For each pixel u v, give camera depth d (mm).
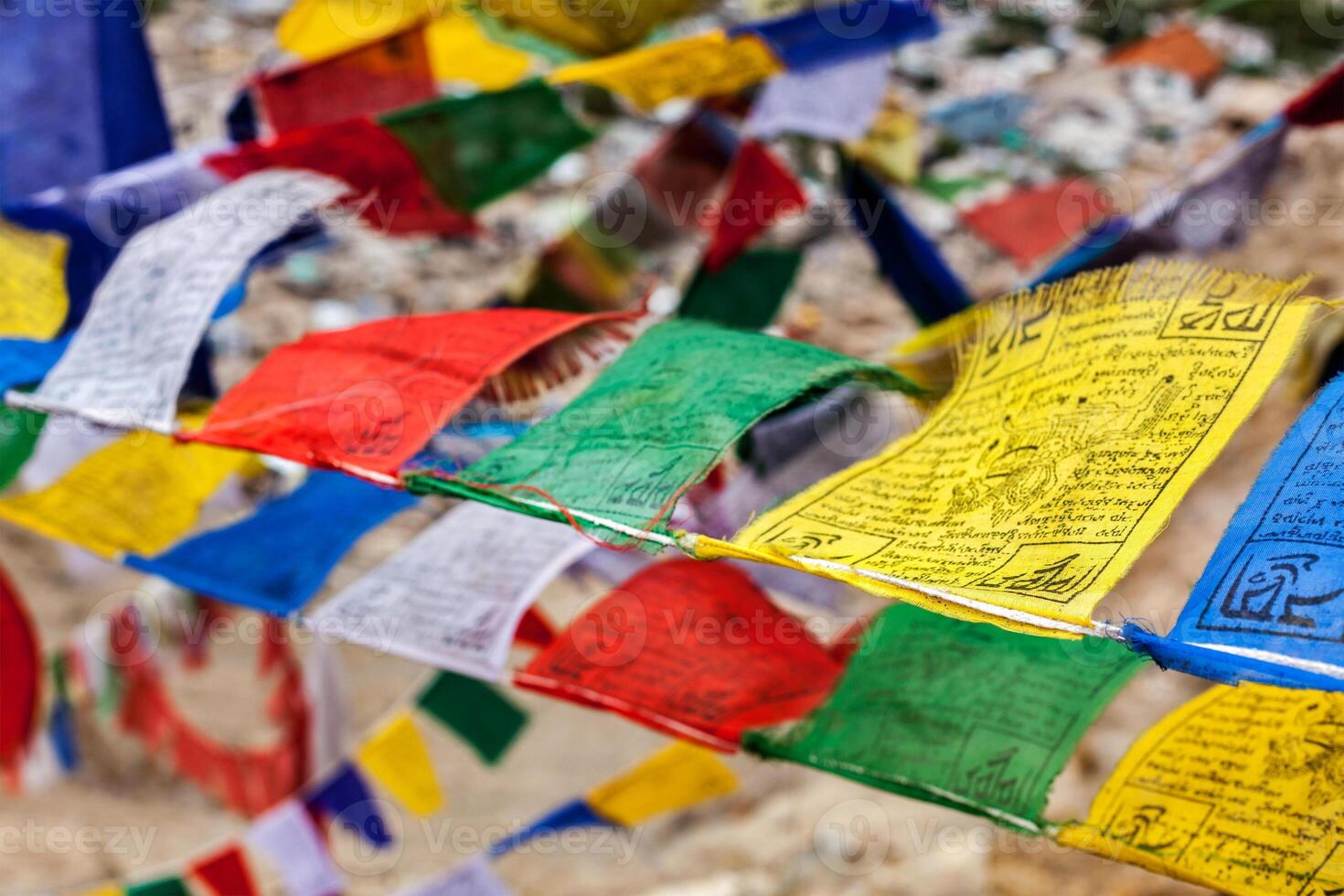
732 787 2072
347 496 1837
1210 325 1005
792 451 1579
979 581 867
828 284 3732
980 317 1212
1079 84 4008
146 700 3373
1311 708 1281
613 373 1240
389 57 1990
